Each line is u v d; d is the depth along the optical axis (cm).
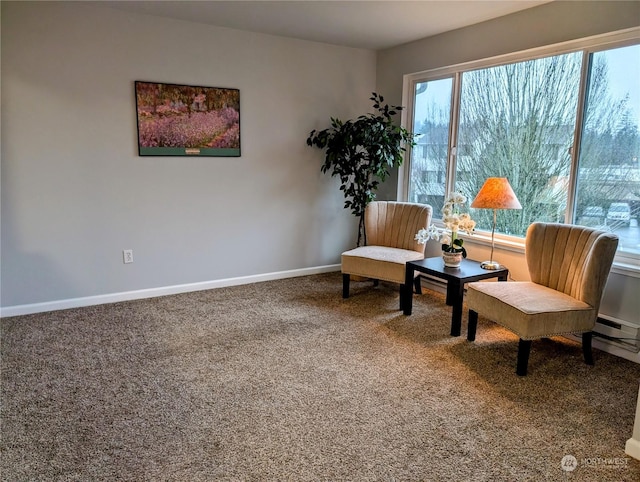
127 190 363
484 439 196
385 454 186
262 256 438
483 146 379
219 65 385
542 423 208
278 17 351
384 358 272
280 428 203
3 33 305
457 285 298
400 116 446
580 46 300
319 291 407
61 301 351
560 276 282
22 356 270
